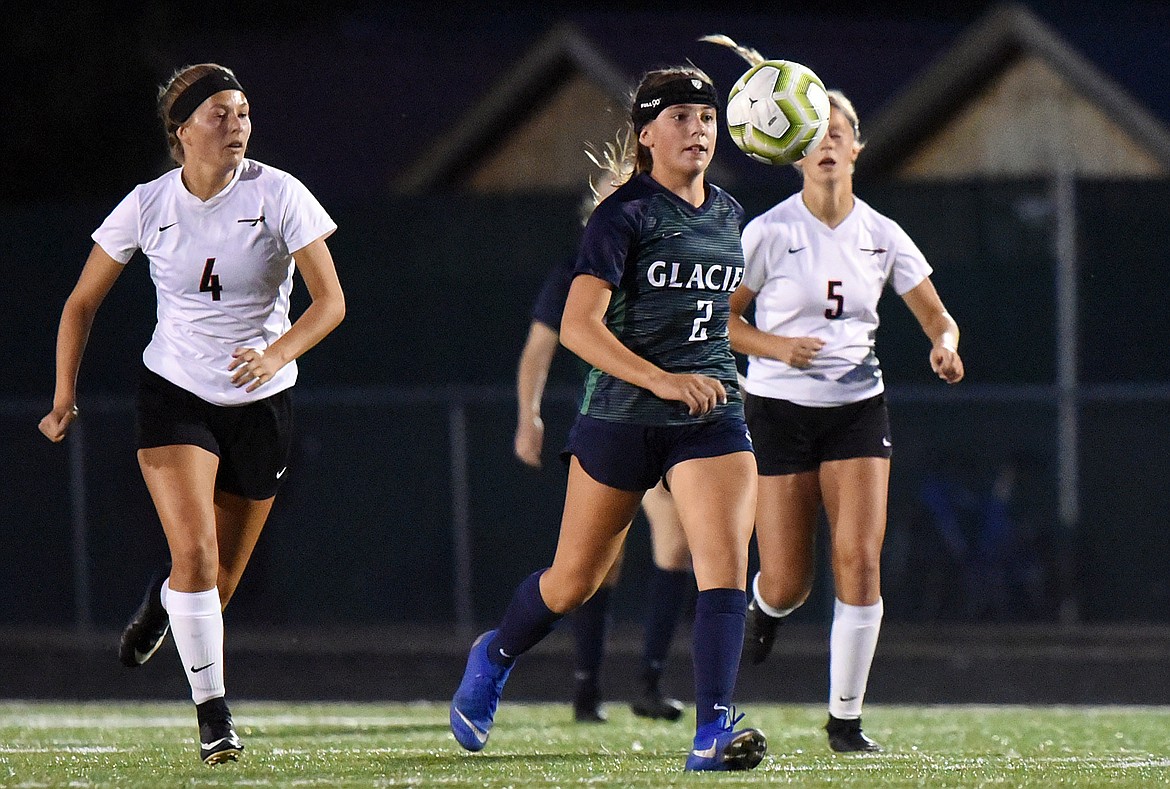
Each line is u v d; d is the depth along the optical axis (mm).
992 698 40969
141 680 45094
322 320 20266
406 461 56656
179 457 20250
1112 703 39688
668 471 19469
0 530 57781
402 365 58625
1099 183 55469
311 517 57031
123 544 57406
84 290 20766
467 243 58562
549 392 57000
